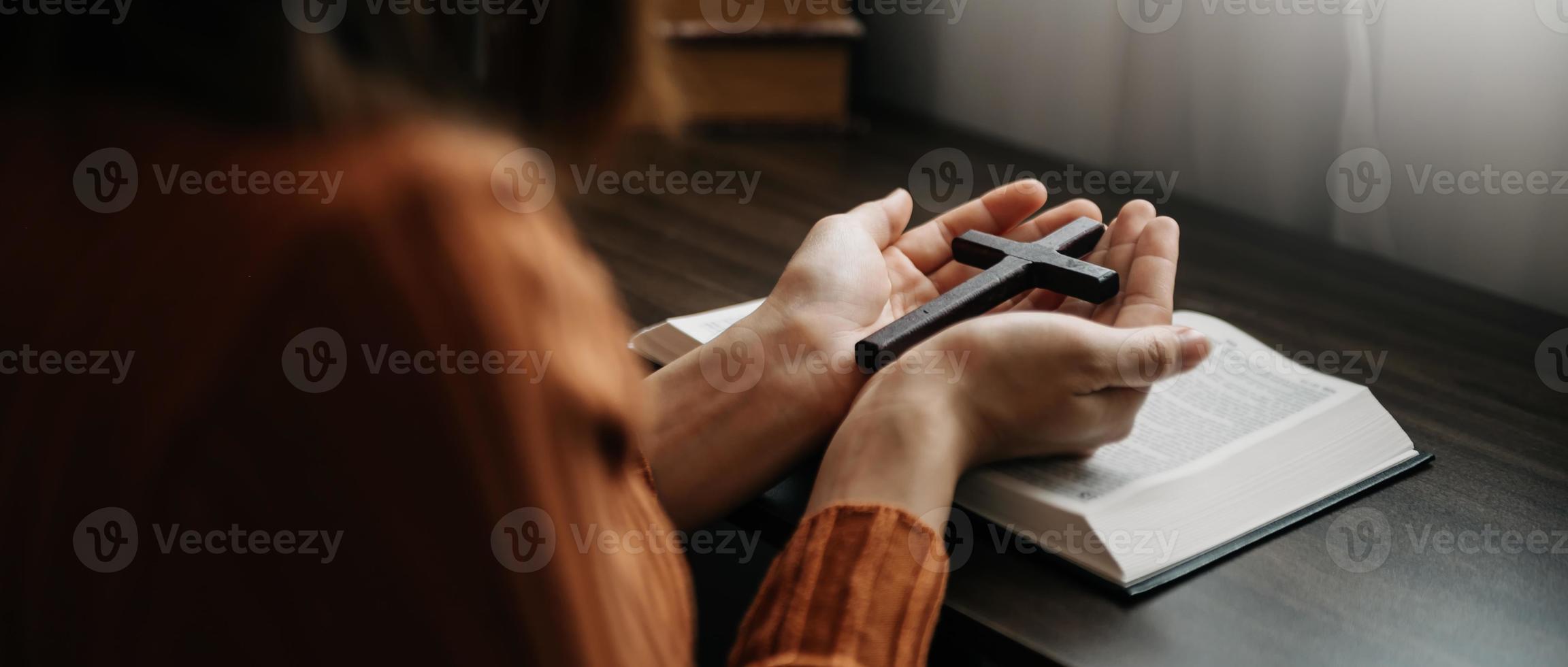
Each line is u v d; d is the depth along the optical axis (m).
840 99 1.31
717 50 1.27
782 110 1.31
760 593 0.54
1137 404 0.62
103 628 0.34
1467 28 0.98
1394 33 1.02
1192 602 0.56
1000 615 0.54
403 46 0.33
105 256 0.33
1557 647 0.54
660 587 0.43
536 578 0.36
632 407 0.40
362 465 0.34
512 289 0.35
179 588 0.34
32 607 0.34
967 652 0.56
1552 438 0.73
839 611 0.50
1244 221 1.12
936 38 1.41
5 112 0.32
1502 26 0.96
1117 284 0.68
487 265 0.35
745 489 0.63
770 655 0.50
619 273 0.96
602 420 0.38
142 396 0.33
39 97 0.32
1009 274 0.69
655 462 0.61
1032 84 1.33
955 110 1.42
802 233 1.06
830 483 0.57
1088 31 1.26
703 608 1.00
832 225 0.72
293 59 0.32
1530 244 0.99
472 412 0.34
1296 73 1.10
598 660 0.37
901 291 0.75
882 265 0.71
